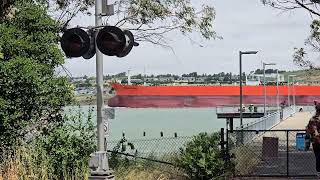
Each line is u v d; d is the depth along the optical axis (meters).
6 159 11.24
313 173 14.26
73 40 8.90
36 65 13.34
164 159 14.30
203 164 12.48
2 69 12.73
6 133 12.54
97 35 8.70
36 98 13.30
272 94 88.56
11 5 15.43
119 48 8.64
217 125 56.12
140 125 56.53
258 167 15.30
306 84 102.19
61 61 14.77
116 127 49.31
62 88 13.98
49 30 15.28
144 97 80.25
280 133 32.88
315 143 11.43
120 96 76.25
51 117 13.59
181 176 12.82
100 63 9.10
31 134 12.98
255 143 20.55
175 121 70.69
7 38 13.66
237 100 85.75
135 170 13.09
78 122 12.41
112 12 9.09
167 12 18.98
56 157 11.17
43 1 17.28
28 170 10.49
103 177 8.91
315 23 24.55
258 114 48.56
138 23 19.12
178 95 84.62
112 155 14.04
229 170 13.16
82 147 11.74
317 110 11.48
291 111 78.81
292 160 17.41
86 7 18.89
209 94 85.62
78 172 11.14
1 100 12.35
